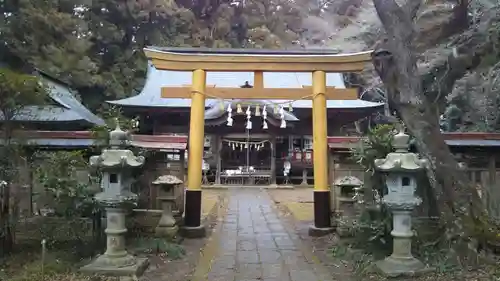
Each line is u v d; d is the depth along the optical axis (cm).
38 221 763
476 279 573
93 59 2842
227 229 1044
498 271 598
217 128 2192
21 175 721
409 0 761
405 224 623
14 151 677
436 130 703
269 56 1004
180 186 1029
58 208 704
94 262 623
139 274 627
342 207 940
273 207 1401
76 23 2570
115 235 631
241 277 635
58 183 688
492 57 913
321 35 2673
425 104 710
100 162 620
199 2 3384
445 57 1022
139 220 901
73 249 717
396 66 730
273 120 2044
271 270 675
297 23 3191
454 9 869
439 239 693
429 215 768
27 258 661
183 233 946
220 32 3259
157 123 2259
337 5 2377
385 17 743
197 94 1005
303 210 1314
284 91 1037
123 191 634
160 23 3184
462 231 656
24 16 2169
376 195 740
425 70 1089
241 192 1839
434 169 692
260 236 958
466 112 1991
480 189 970
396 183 622
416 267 607
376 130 793
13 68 2183
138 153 841
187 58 1008
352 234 825
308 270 674
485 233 662
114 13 2992
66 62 2434
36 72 1891
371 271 633
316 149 996
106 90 2759
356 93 1038
